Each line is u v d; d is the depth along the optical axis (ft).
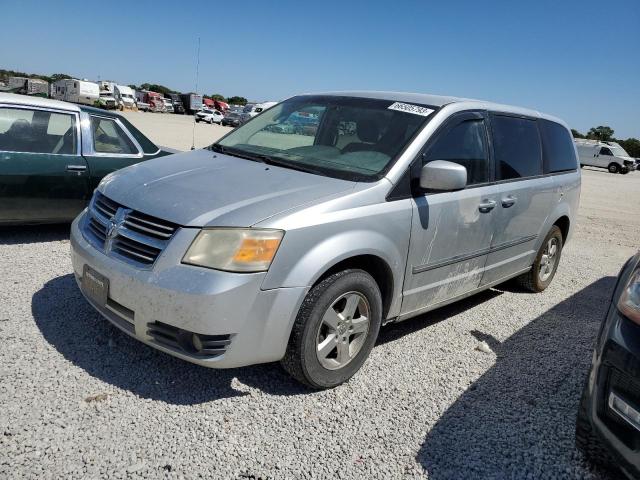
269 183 10.63
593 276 21.56
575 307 17.25
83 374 10.13
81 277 10.60
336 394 10.43
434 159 11.99
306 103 14.49
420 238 11.47
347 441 9.05
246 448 8.60
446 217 12.03
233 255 8.89
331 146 12.74
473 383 11.46
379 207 10.58
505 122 14.80
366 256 10.55
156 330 9.21
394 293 11.32
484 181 13.50
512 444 9.45
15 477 7.45
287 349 9.71
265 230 9.04
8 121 17.16
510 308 16.53
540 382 11.80
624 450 7.45
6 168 16.80
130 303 9.34
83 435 8.46
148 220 9.69
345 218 9.92
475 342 13.62
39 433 8.38
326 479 8.11
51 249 17.46
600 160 116.26
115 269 9.55
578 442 8.86
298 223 9.30
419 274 11.84
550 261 18.30
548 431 9.94
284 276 9.16
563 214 17.53
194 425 9.02
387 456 8.79
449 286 13.03
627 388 7.48
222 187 10.39
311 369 9.91
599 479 8.74
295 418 9.52
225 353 9.02
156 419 9.08
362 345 10.83
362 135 12.50
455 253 12.71
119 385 9.92
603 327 8.46
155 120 134.51
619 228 35.04
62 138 18.13
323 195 10.11
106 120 19.35
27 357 10.47
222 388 10.20
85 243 10.54
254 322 9.04
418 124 12.19
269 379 10.70
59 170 17.76
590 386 8.19
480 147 13.48
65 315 12.41
